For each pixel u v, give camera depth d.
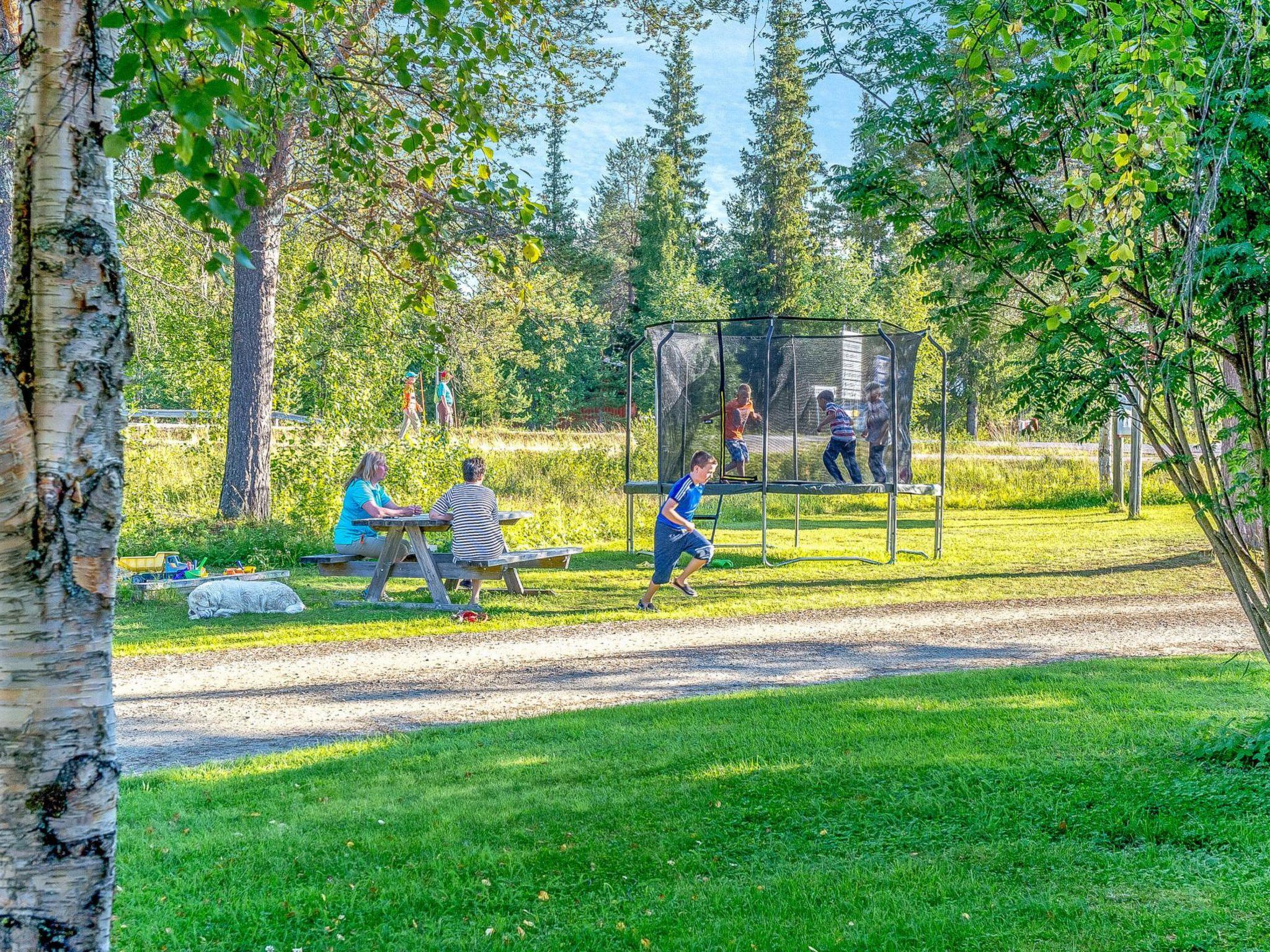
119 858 4.18
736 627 10.27
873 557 15.93
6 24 5.07
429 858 4.20
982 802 4.69
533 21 5.47
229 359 17.97
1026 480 25.56
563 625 10.29
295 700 7.23
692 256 61.06
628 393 16.50
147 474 17.70
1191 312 4.72
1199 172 4.41
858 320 15.54
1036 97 4.93
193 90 2.18
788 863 4.13
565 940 3.51
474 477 11.11
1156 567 14.71
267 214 15.23
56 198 2.37
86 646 2.39
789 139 55.81
